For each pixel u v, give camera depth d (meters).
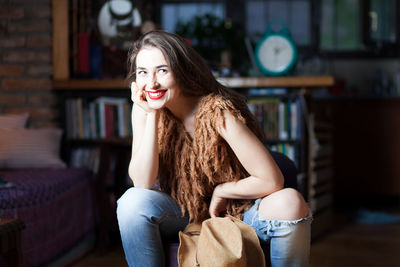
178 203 1.55
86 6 3.55
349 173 4.27
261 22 4.48
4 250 1.51
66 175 2.63
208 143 1.44
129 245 1.46
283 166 1.69
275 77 3.04
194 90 1.49
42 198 2.24
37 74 3.24
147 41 1.44
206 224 1.37
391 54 4.46
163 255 1.48
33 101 3.24
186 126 1.56
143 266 1.45
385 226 3.53
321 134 3.33
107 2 3.39
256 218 1.43
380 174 4.23
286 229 1.36
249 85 3.05
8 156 2.78
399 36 4.46
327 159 3.48
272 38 3.17
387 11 4.46
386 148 4.22
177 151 1.56
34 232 2.15
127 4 3.40
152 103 1.44
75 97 3.28
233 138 1.39
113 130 3.24
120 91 3.35
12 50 3.26
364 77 4.50
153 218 1.47
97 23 3.40
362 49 4.49
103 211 2.75
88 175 2.90
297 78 3.02
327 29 4.50
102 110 3.22
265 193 1.41
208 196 1.60
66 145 3.20
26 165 2.82
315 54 4.47
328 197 3.46
